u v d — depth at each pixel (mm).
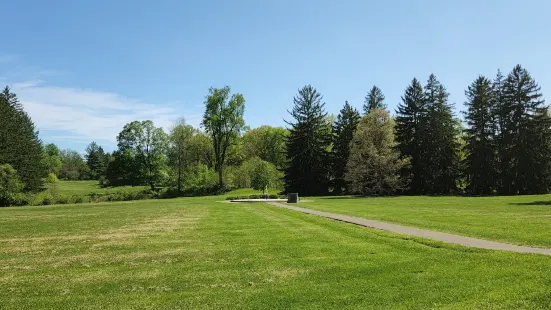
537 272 7770
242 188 69500
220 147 72062
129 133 81438
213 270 9336
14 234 17266
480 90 56781
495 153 55406
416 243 11633
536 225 15000
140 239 14805
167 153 82188
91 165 130125
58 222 22578
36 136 72250
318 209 26844
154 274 9109
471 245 10961
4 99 64375
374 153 53062
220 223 19547
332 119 81562
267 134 92438
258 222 19531
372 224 16703
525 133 53125
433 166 57469
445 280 7617
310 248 11648
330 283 7855
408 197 46219
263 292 7375
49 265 10461
